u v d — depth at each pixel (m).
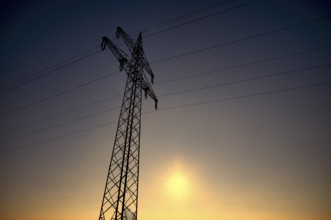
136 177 17.78
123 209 15.63
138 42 23.28
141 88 21.44
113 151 18.05
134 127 19.31
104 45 21.20
